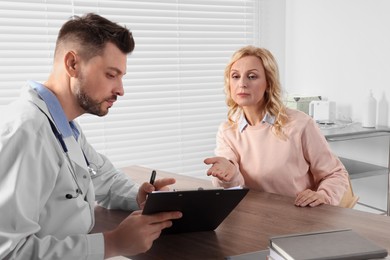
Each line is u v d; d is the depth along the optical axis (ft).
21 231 4.07
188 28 12.12
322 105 12.04
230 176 6.73
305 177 7.31
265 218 5.57
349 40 12.01
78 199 4.73
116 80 4.74
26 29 9.94
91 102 4.70
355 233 4.26
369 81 11.66
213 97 12.73
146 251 4.75
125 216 5.92
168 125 12.08
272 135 7.29
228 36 12.84
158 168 12.04
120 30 4.70
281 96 7.34
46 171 4.33
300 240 4.09
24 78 10.01
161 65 11.78
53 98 4.68
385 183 11.69
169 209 4.69
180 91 12.16
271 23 13.51
